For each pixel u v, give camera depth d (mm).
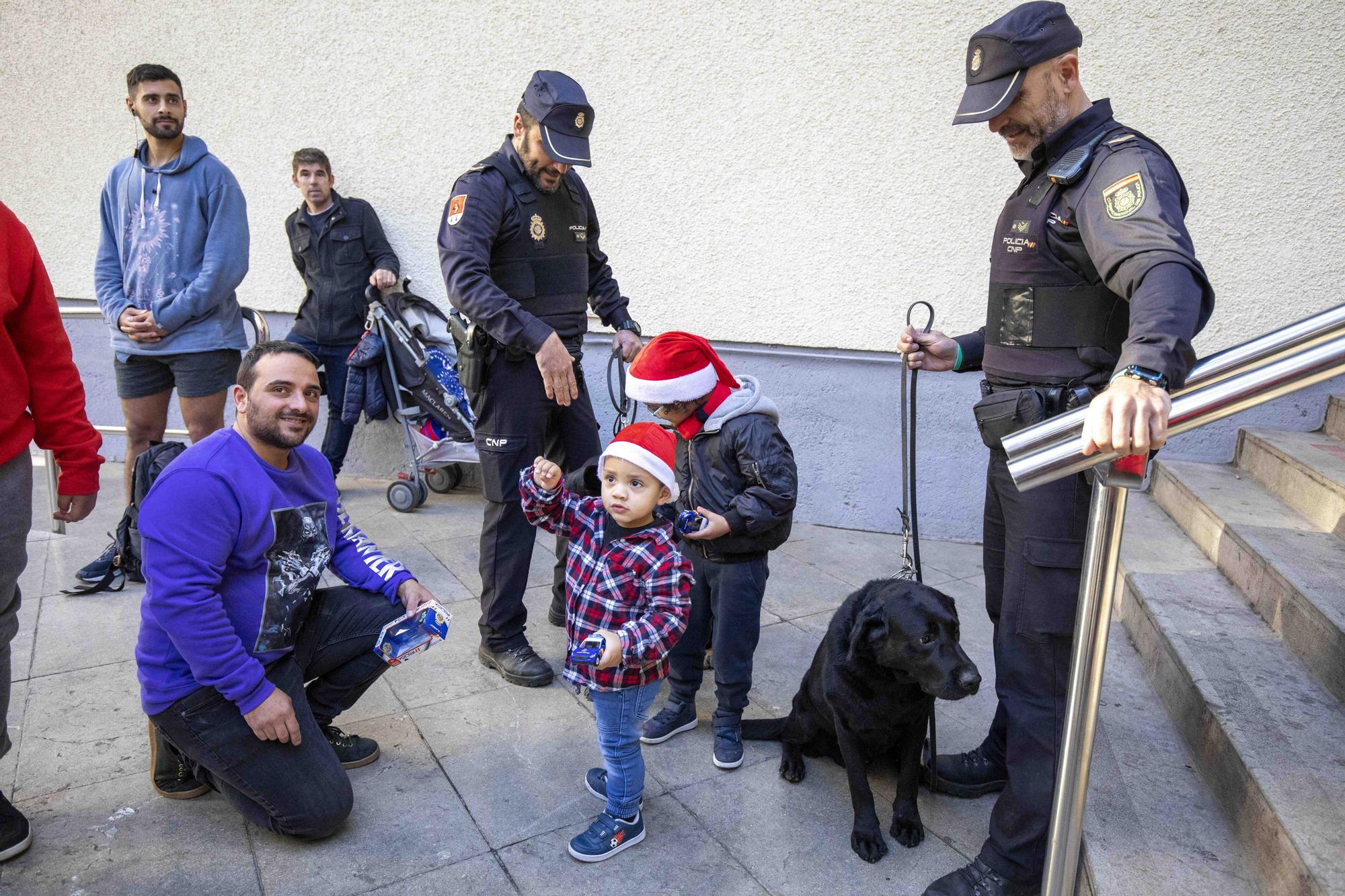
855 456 4832
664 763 2729
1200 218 4098
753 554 2643
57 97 5574
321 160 4910
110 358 5852
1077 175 1880
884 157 4449
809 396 4844
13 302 2152
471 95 5000
